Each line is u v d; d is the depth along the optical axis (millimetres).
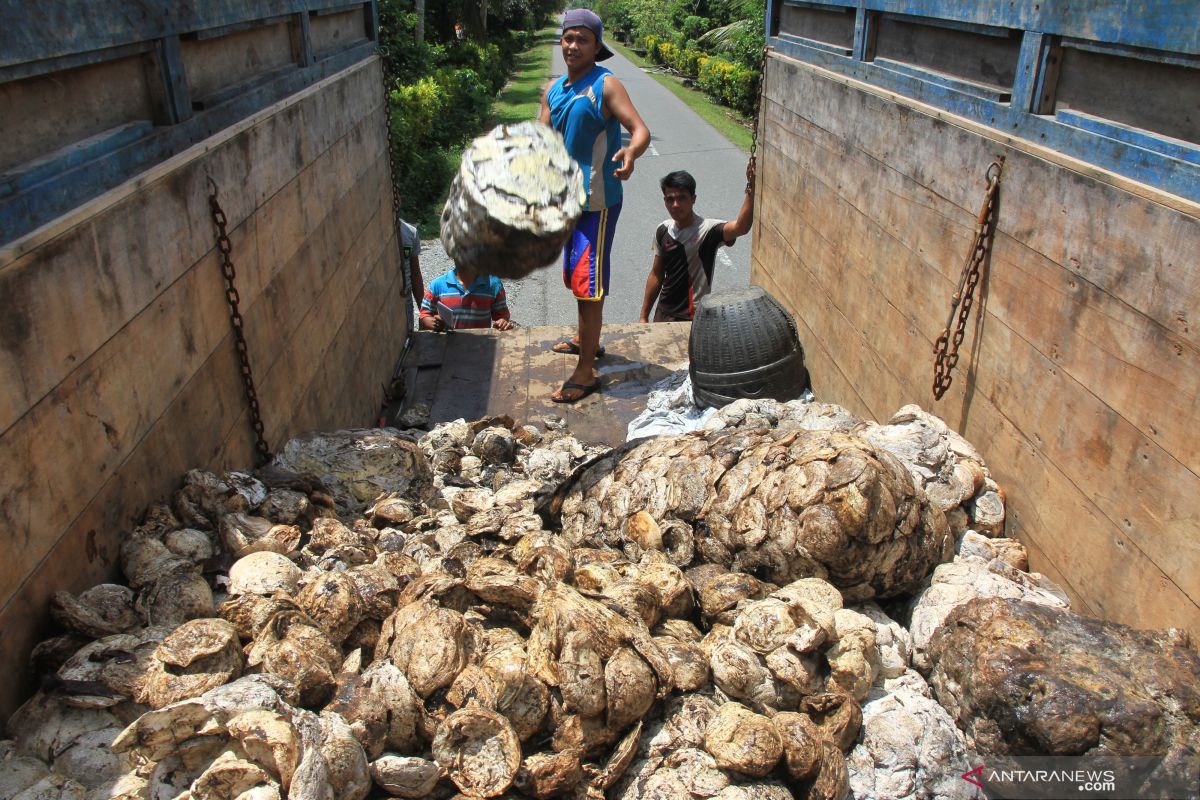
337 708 2080
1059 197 2729
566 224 2941
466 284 3193
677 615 2682
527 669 2193
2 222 1976
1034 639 2250
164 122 2881
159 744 1895
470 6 30938
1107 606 2506
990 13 3225
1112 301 2469
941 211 3576
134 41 2635
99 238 2361
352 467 3670
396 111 15070
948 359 3453
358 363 5320
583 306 5734
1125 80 2549
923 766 2238
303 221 4238
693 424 5043
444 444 4730
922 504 2740
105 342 2402
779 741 2102
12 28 2031
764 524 2709
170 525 2660
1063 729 2053
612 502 3156
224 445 3213
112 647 2137
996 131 3146
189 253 2914
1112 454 2477
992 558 2908
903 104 3953
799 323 5832
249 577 2582
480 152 3068
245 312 3430
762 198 6871
